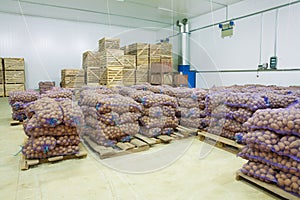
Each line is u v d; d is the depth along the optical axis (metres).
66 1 7.72
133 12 9.07
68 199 1.56
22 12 8.65
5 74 8.12
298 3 5.73
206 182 1.81
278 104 2.45
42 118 2.09
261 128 1.71
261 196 1.60
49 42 9.32
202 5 8.09
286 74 6.07
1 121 4.18
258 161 1.73
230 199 1.57
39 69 9.20
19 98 3.96
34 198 1.57
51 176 1.91
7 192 1.64
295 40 5.86
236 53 7.60
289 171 1.51
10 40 8.65
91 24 10.08
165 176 1.92
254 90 3.50
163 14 9.37
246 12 7.31
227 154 2.45
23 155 2.23
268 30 6.52
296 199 1.44
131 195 1.62
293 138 1.52
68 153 2.26
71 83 8.00
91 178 1.88
